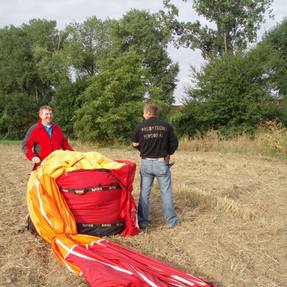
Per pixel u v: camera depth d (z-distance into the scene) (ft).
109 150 76.23
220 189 36.04
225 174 44.14
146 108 25.35
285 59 111.24
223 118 85.46
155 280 17.13
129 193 23.86
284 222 26.81
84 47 185.16
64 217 22.18
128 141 83.25
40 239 23.31
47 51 171.94
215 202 30.19
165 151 25.02
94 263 18.63
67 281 18.51
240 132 82.23
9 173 46.11
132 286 16.88
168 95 172.14
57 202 22.36
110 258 19.04
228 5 150.00
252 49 89.40
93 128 82.33
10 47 168.66
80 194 22.71
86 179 22.76
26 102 127.34
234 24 155.74
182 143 74.90
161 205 30.42
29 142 25.00
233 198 33.06
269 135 69.15
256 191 35.63
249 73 83.82
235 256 21.12
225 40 154.92
